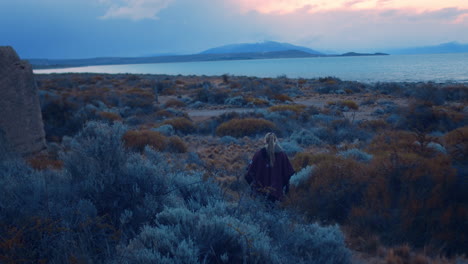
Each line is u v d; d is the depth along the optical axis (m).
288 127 17.31
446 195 5.07
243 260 3.16
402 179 5.71
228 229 3.43
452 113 18.95
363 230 5.12
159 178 4.79
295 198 6.09
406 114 18.19
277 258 3.17
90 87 44.97
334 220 5.83
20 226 3.33
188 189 4.99
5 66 8.62
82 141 5.14
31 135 9.31
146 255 2.93
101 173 4.57
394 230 5.04
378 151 10.70
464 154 6.35
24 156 8.96
